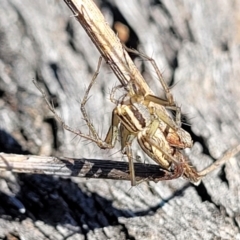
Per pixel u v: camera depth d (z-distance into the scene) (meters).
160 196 0.19
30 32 0.21
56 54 0.21
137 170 0.18
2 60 0.20
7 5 0.21
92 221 0.19
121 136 0.18
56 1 0.21
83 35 0.21
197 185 0.19
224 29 0.22
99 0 0.21
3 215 0.19
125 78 0.17
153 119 0.17
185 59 0.21
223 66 0.21
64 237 0.19
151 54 0.21
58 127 0.20
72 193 0.19
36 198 0.19
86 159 0.18
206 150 0.19
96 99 0.20
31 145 0.20
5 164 0.18
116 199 0.19
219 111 0.20
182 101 0.20
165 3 0.21
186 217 0.19
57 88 0.20
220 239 0.19
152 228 0.19
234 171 0.19
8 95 0.20
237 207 0.19
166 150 0.17
